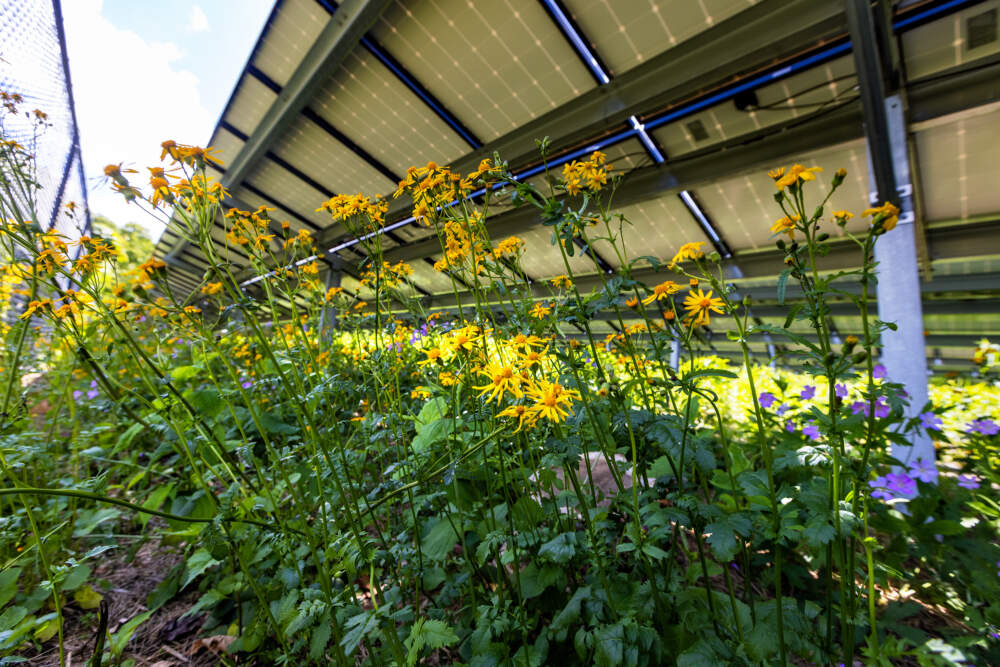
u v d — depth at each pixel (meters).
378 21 4.02
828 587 1.25
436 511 1.66
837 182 1.00
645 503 1.30
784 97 3.42
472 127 4.70
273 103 5.28
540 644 1.28
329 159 5.93
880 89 2.73
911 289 2.76
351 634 1.06
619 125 4.02
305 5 4.14
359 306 2.31
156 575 1.99
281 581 1.52
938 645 1.15
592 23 3.46
